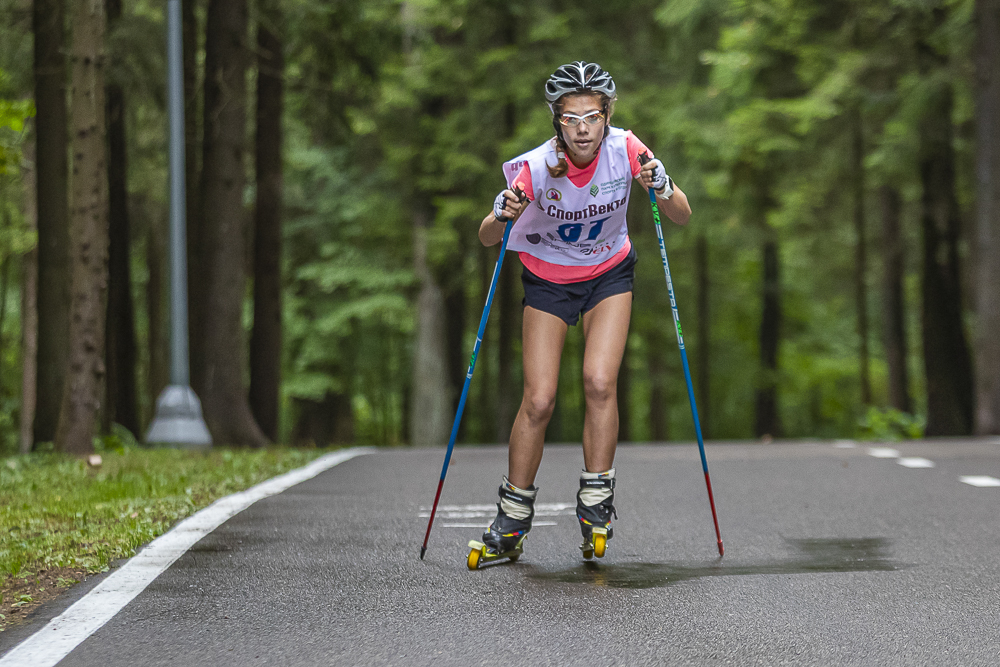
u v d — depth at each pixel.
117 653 7.60
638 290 51.31
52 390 28.36
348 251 50.38
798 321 69.44
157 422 25.44
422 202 46.94
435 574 10.02
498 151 43.41
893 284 48.94
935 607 8.77
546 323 10.54
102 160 23.91
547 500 15.05
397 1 41.41
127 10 31.55
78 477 18.00
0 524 12.70
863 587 9.46
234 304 30.22
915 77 34.91
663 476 17.95
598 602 8.95
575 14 43.25
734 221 45.16
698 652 7.57
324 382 54.44
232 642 7.85
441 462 21.27
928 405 39.62
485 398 64.06
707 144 42.25
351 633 8.06
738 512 13.85
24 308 44.97
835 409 74.12
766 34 37.16
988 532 12.21
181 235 25.61
